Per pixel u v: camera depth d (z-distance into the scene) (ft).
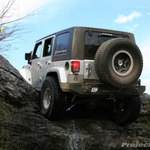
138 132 16.16
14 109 13.14
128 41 12.83
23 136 11.33
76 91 12.67
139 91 14.19
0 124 11.04
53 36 16.40
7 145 10.64
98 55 12.59
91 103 14.76
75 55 13.28
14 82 14.75
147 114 17.65
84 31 13.83
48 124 13.14
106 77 12.38
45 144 11.78
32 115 13.29
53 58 15.44
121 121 15.49
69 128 13.85
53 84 13.97
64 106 13.93
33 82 19.20
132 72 13.05
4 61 15.43
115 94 13.53
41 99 15.44
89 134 13.83
